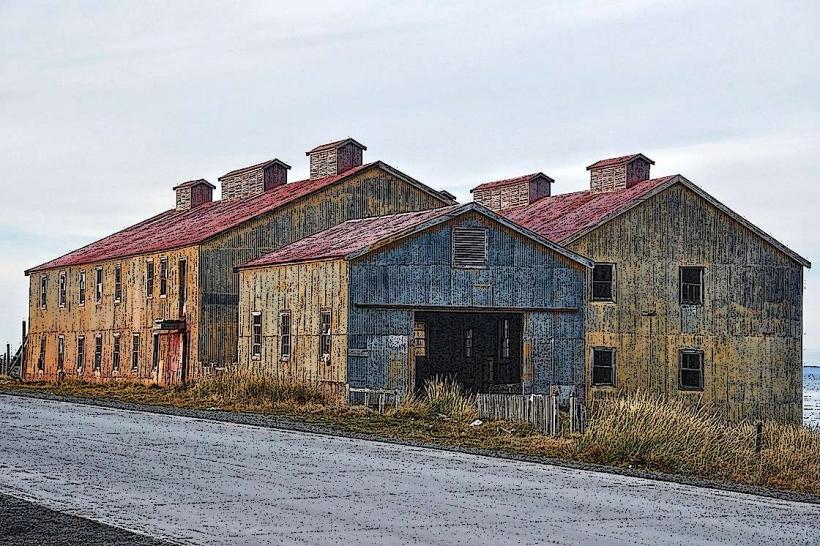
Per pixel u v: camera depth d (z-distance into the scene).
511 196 69.19
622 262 54.72
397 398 41.47
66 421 33.31
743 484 25.00
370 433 32.78
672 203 55.59
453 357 53.31
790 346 56.81
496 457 26.36
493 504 18.86
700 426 29.56
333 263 45.53
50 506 17.84
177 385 51.62
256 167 67.94
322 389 45.75
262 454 25.39
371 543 15.34
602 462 27.73
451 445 29.94
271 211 57.97
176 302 58.28
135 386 56.16
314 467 23.23
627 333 54.47
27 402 42.12
